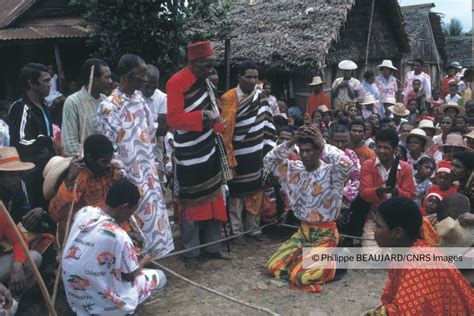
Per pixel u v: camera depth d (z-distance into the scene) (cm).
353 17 1410
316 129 487
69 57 1166
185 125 493
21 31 1053
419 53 2230
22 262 404
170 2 939
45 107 514
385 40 1573
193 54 496
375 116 918
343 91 1112
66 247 380
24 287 407
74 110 477
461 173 487
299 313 430
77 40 1076
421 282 280
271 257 523
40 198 493
